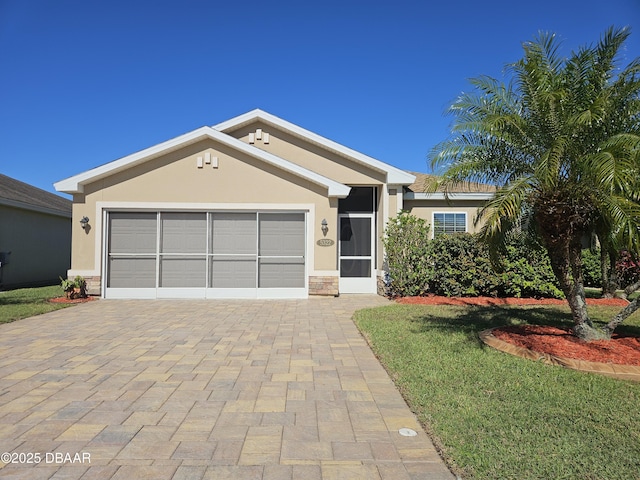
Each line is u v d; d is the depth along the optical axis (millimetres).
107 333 7805
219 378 5297
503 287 12211
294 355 6367
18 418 4086
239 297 12531
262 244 12680
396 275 12320
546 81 6441
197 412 4250
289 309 10641
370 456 3412
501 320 8820
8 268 16359
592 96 6293
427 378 5105
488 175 7051
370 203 14391
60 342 7113
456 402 4387
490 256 7918
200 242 12570
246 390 4879
